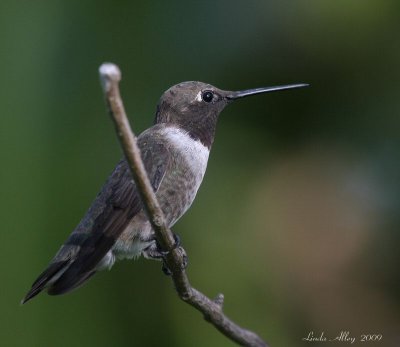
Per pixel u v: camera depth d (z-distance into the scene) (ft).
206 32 35.91
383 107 37.52
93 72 31.99
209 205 34.83
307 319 36.17
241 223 34.88
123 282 32.40
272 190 36.68
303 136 37.60
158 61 34.76
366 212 37.73
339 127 37.76
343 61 36.70
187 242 33.83
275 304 34.50
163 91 34.53
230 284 33.55
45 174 29.73
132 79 34.12
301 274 36.37
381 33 36.24
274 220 36.22
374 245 37.45
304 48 36.52
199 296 24.94
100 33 33.17
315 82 37.09
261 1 36.24
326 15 36.01
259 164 36.76
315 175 37.32
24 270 28.76
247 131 37.11
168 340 32.32
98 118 31.35
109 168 30.89
